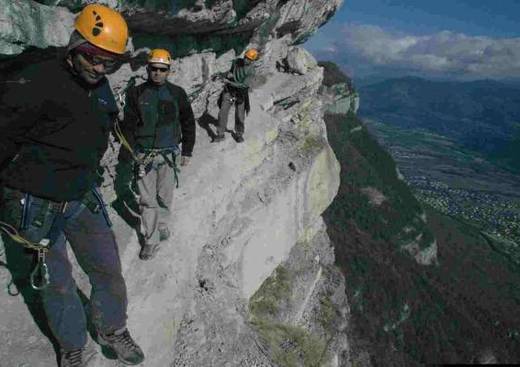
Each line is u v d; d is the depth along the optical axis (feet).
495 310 434.30
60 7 16.17
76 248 12.05
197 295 26.66
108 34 9.73
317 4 62.23
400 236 492.54
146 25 22.43
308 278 57.31
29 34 14.64
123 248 20.25
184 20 24.45
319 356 38.78
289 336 39.11
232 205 35.19
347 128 643.04
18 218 10.25
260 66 54.95
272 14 45.98
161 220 19.86
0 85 15.51
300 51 65.87
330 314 64.34
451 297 420.36
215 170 30.86
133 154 17.46
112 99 11.38
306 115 62.90
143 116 16.67
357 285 351.05
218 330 25.82
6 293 15.69
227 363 24.12
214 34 33.58
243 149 35.63
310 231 65.00
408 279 404.36
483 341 367.04
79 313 11.97
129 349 13.76
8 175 10.15
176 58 29.81
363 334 269.85
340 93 646.74
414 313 364.17
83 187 11.01
